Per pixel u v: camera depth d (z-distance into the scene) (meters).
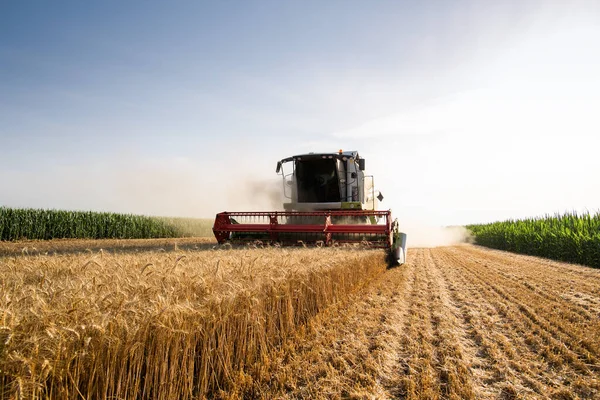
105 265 4.62
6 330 2.14
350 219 13.05
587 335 5.70
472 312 7.11
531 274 12.68
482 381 4.18
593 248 15.46
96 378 2.59
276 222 12.39
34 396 2.13
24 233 21.30
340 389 3.80
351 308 7.01
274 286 4.75
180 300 3.32
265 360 4.22
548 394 3.85
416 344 5.25
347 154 13.96
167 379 3.13
